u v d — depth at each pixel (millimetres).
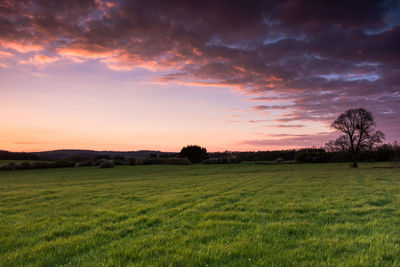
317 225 7344
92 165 79938
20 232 7324
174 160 88312
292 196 13938
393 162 65250
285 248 5359
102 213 10023
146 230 7145
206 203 11852
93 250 5527
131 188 20516
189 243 5770
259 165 75250
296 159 87812
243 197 14188
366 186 18484
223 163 87875
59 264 4836
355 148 57062
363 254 4914
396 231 6453
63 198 15164
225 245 5508
